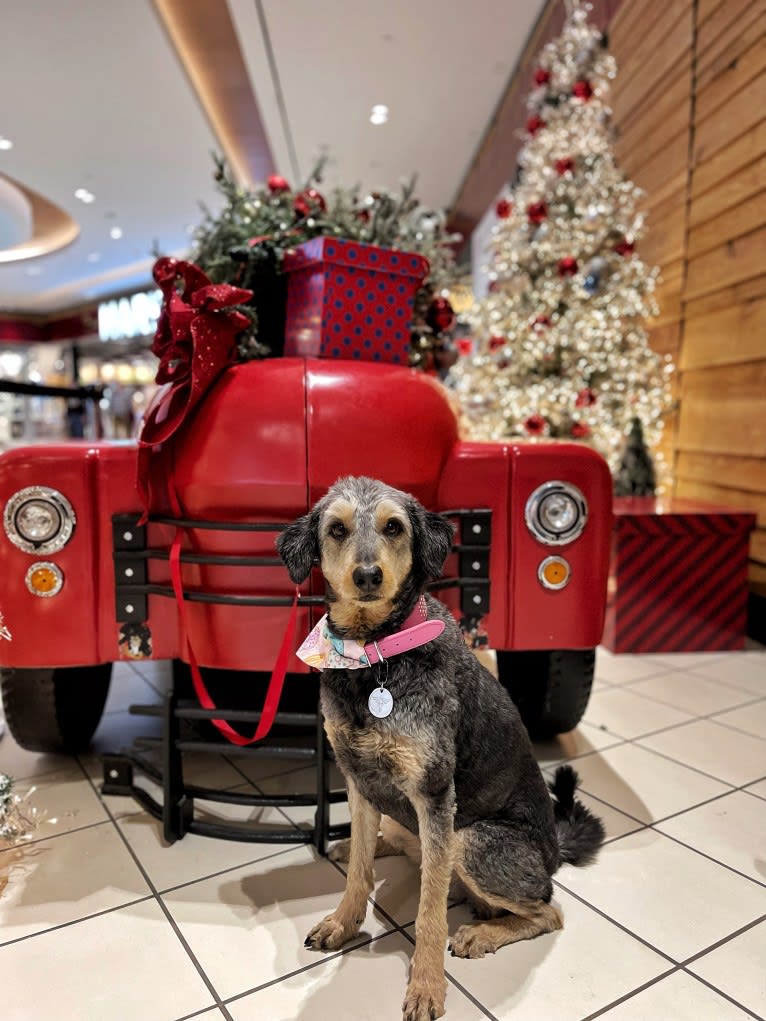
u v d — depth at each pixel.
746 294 4.12
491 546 2.09
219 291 1.95
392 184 10.46
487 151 8.66
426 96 7.65
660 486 4.94
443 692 1.48
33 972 1.54
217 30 6.20
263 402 1.96
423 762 1.44
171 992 1.48
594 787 2.34
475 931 1.61
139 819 2.17
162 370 2.02
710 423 4.52
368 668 1.46
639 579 3.68
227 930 1.68
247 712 2.00
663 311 5.15
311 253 2.34
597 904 1.76
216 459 1.94
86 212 10.73
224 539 1.97
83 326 17.58
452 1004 1.44
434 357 3.53
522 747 1.70
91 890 1.82
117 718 2.94
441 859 1.44
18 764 2.53
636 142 5.53
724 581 3.73
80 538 2.01
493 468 2.07
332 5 5.95
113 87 6.77
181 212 10.77
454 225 11.61
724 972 1.54
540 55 5.91
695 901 1.78
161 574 2.05
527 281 5.29
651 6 5.20
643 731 2.78
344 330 2.36
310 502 1.95
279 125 8.23
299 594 1.96
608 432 4.77
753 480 4.05
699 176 4.61
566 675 2.42
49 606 2.02
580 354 4.98
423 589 1.57
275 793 2.33
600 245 5.03
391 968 1.55
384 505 1.43
